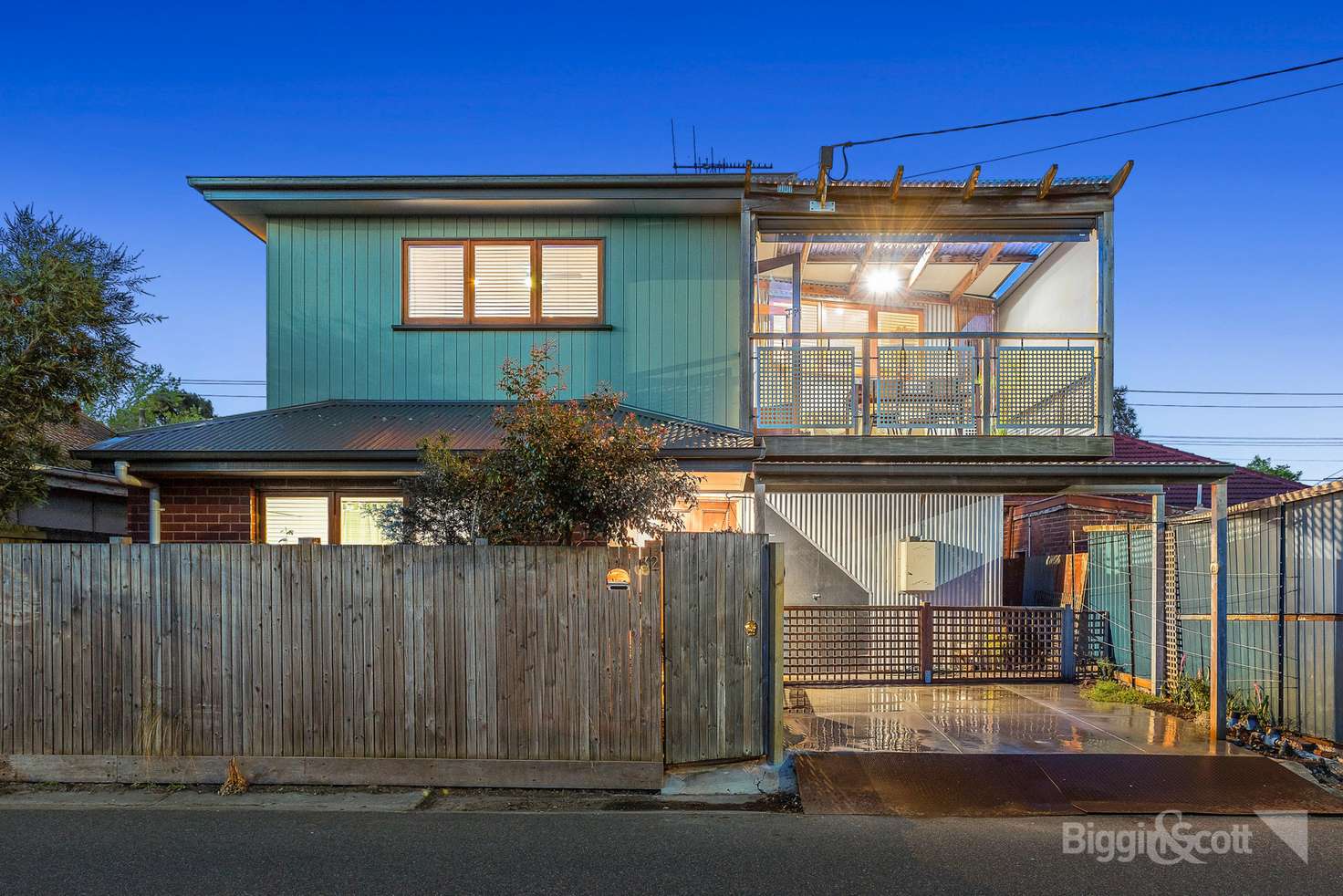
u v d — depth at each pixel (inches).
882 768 258.2
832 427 403.2
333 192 416.2
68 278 277.9
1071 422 399.5
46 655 249.6
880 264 464.4
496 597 250.7
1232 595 337.7
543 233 437.1
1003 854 195.9
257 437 350.6
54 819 217.9
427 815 223.6
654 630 251.3
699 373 430.6
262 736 248.5
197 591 250.1
